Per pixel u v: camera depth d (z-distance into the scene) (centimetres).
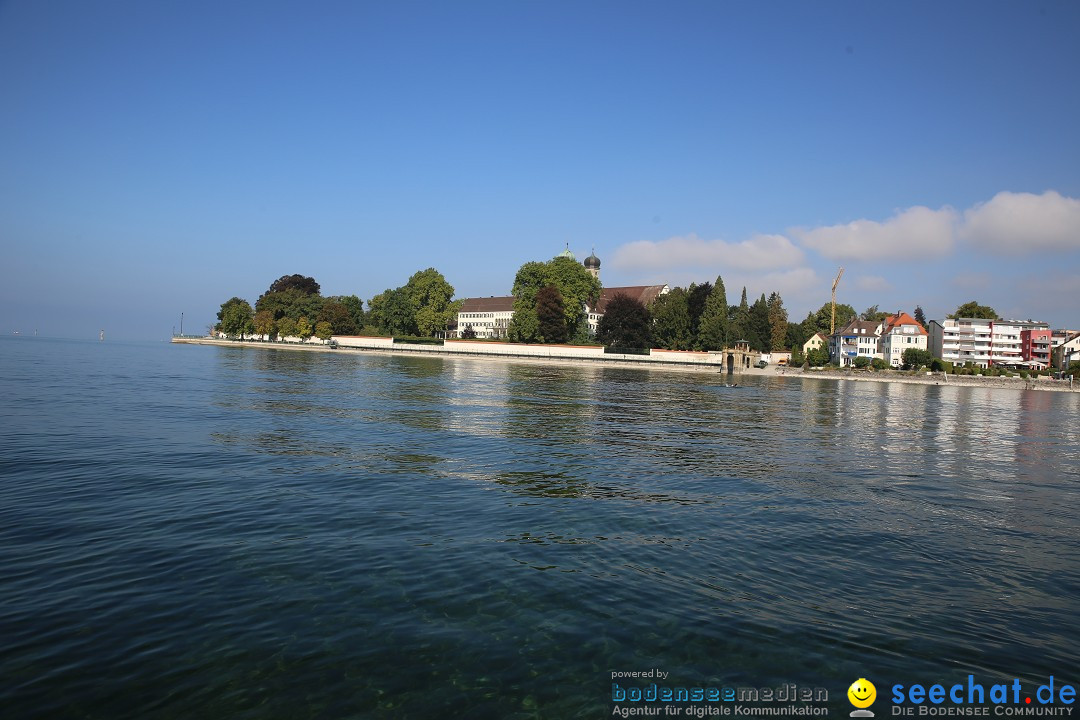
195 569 1137
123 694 752
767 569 1241
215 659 838
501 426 3281
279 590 1059
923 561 1325
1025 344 15512
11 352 11475
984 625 1025
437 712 745
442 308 16600
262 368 8175
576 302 14525
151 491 1675
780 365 13062
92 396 4028
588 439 2945
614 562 1249
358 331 18238
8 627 897
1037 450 3216
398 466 2130
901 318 14788
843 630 988
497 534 1403
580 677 832
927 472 2423
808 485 2066
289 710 738
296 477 1902
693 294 14700
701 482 2052
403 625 952
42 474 1836
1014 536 1546
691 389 7112
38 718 701
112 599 1002
